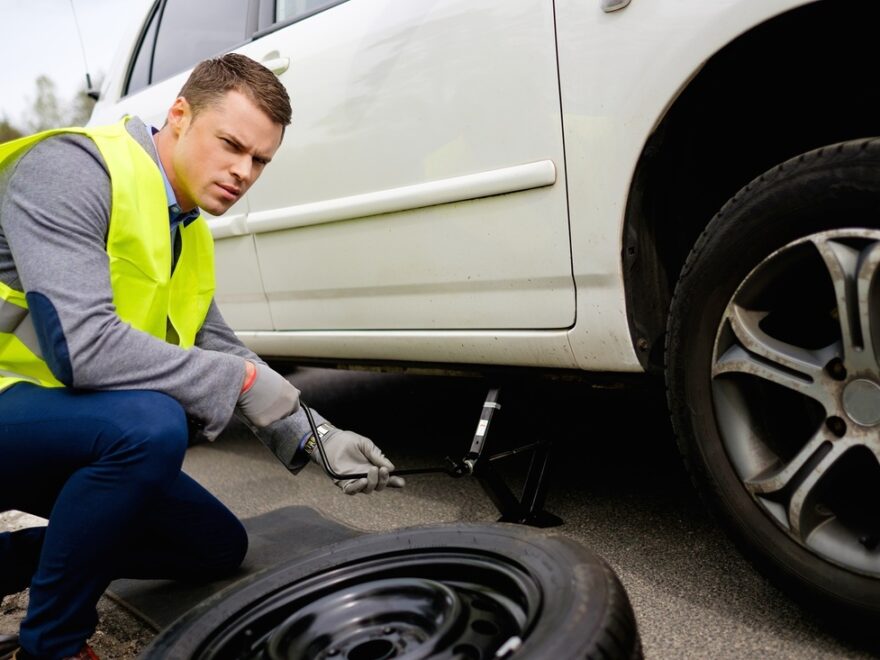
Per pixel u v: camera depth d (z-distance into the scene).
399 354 2.06
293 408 1.47
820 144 1.48
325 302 2.20
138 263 1.38
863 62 1.34
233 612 1.23
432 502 2.18
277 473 2.70
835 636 1.27
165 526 1.65
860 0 1.18
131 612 1.70
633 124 1.42
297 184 2.18
